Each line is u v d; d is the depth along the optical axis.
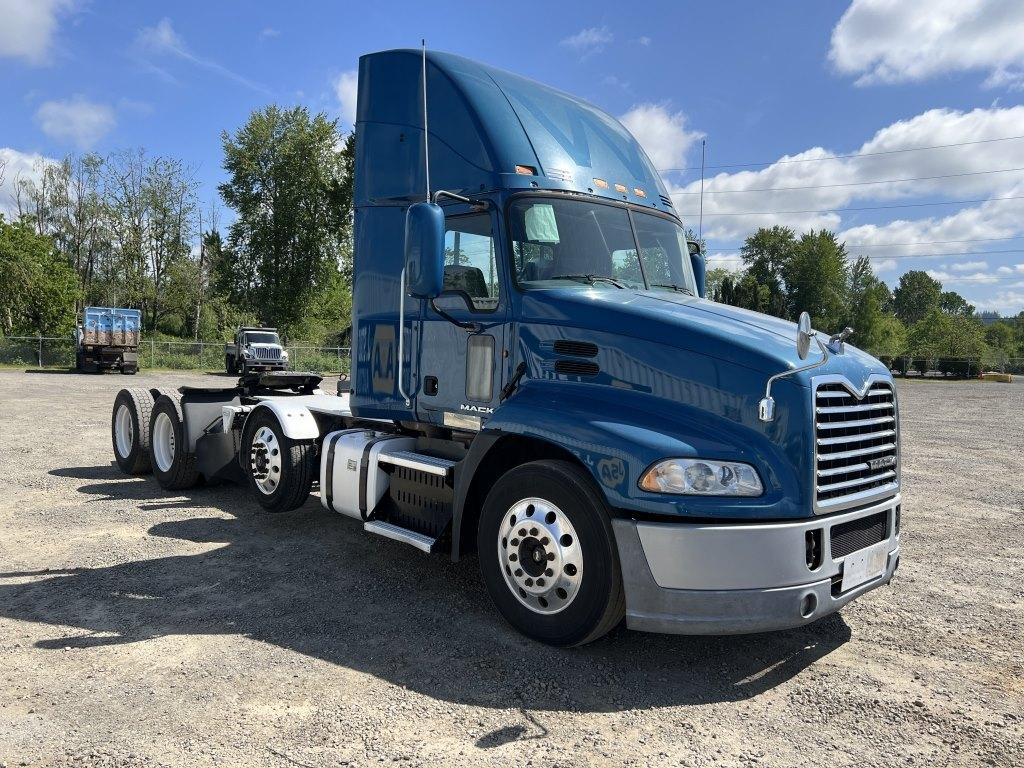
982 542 6.74
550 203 4.84
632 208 5.30
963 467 11.16
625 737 3.18
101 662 3.78
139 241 63.53
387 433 5.66
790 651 4.17
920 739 3.22
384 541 6.18
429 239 4.43
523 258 4.70
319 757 2.94
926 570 5.84
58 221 63.19
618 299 4.47
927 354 62.91
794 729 3.29
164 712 3.27
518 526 4.13
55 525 6.48
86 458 9.89
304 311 62.97
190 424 7.68
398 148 5.44
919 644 4.32
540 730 3.22
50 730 3.10
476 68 5.30
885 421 4.21
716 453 3.67
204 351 45.44
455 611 4.63
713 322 4.14
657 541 3.63
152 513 7.00
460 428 4.95
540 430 4.06
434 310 5.12
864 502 3.98
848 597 3.87
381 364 5.57
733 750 3.09
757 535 3.56
